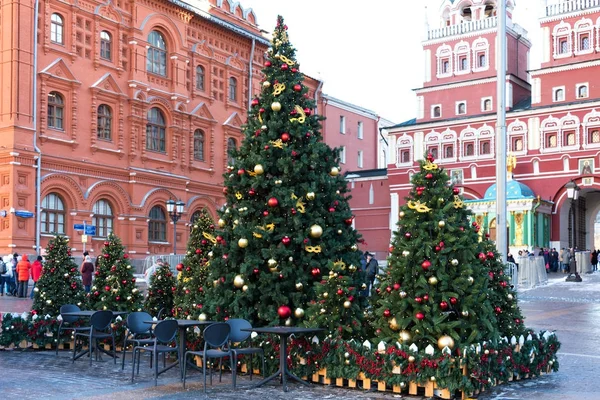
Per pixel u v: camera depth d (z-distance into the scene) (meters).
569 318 21.77
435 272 10.58
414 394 10.50
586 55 56.47
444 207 10.72
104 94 41.56
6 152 35.78
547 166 57.19
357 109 75.50
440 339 10.36
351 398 10.40
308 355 11.39
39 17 37.88
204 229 14.68
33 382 11.71
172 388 11.20
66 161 38.75
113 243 16.36
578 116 55.75
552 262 52.12
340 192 13.41
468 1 63.69
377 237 66.88
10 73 36.28
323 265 12.56
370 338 11.80
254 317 12.80
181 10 47.19
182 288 14.59
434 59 64.19
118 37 42.88
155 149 45.56
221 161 51.41
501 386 11.11
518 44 63.69
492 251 12.31
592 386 11.14
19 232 36.00
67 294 16.06
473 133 60.75
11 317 15.56
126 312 14.70
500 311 11.95
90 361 13.40
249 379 11.96
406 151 64.56
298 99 13.53
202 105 49.28
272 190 12.80
